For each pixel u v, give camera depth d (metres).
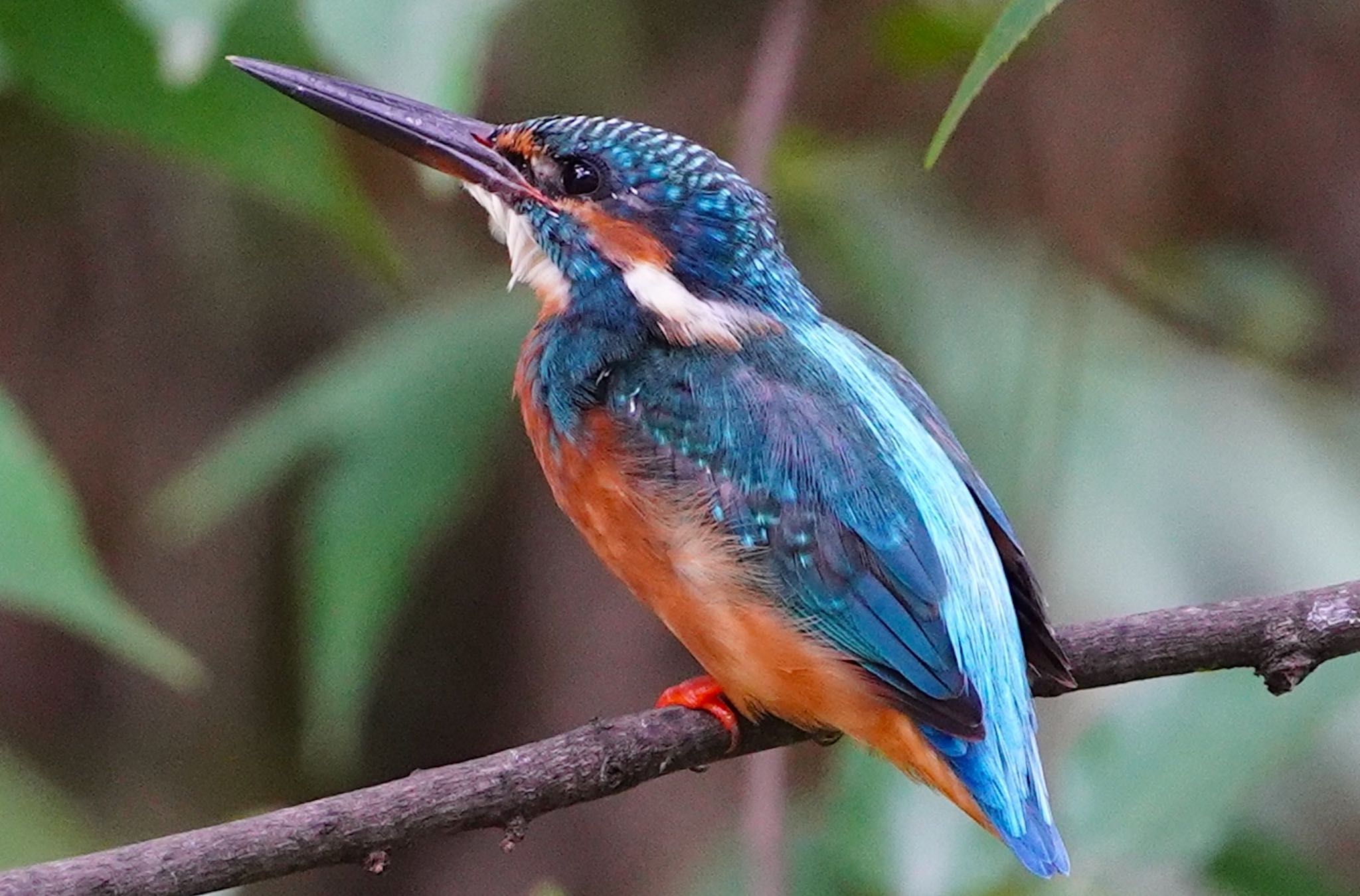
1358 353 11.96
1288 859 9.11
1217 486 10.58
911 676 7.37
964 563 7.60
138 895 6.17
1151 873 8.20
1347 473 11.07
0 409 7.29
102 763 12.05
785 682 7.62
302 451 10.88
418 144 8.81
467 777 6.68
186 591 12.21
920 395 8.31
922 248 10.90
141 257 11.84
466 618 12.22
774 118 9.77
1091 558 10.20
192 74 7.11
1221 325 11.67
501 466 12.07
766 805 8.47
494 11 6.88
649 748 7.33
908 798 8.41
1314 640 7.27
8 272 11.67
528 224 8.73
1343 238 11.94
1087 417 10.60
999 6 10.27
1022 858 7.14
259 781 12.23
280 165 8.91
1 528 7.18
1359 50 11.91
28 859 10.01
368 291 11.96
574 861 11.95
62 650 12.12
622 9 11.56
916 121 11.58
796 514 7.57
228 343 11.97
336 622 10.05
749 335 8.23
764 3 11.65
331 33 6.75
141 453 11.89
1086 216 11.25
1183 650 7.39
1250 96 11.88
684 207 8.49
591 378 8.09
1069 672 7.39
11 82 9.03
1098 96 11.42
